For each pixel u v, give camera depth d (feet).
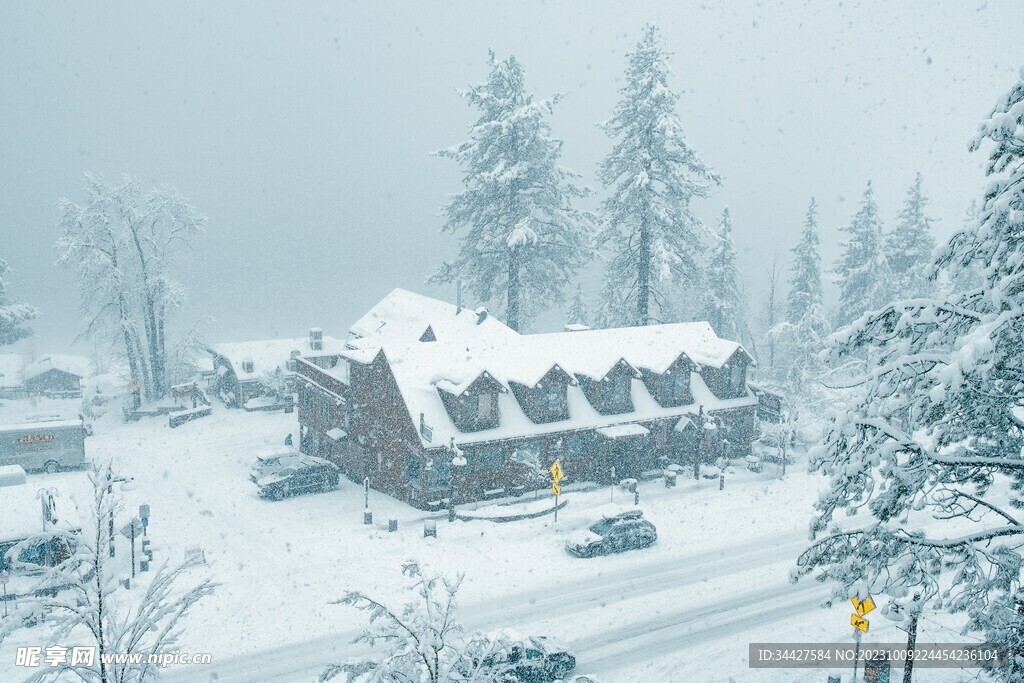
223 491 123.34
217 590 83.25
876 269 199.82
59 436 137.08
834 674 65.51
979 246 33.99
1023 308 28.27
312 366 144.46
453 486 110.83
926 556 32.27
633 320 188.24
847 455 32.94
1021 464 33.19
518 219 164.86
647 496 118.42
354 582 85.66
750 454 142.00
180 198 207.21
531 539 99.96
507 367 122.72
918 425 32.19
